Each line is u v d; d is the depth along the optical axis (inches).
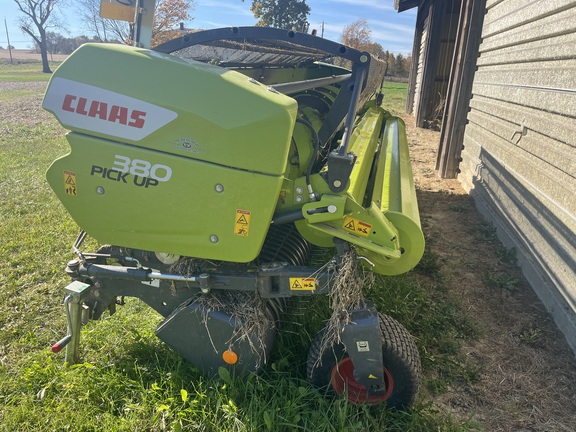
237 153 88.8
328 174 94.3
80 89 92.4
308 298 133.3
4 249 188.5
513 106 204.1
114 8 102.4
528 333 140.3
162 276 105.3
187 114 88.5
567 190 146.8
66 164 96.5
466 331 141.3
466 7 279.0
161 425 97.5
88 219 100.4
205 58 142.7
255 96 88.8
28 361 121.4
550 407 112.2
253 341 102.3
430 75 513.3
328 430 93.9
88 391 106.7
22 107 688.4
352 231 97.2
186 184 92.4
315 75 230.7
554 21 162.7
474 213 245.8
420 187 291.9
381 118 248.1
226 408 96.4
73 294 109.7
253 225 93.1
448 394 115.6
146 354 120.2
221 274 103.3
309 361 104.3
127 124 91.4
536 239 170.1
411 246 104.5
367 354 96.3
